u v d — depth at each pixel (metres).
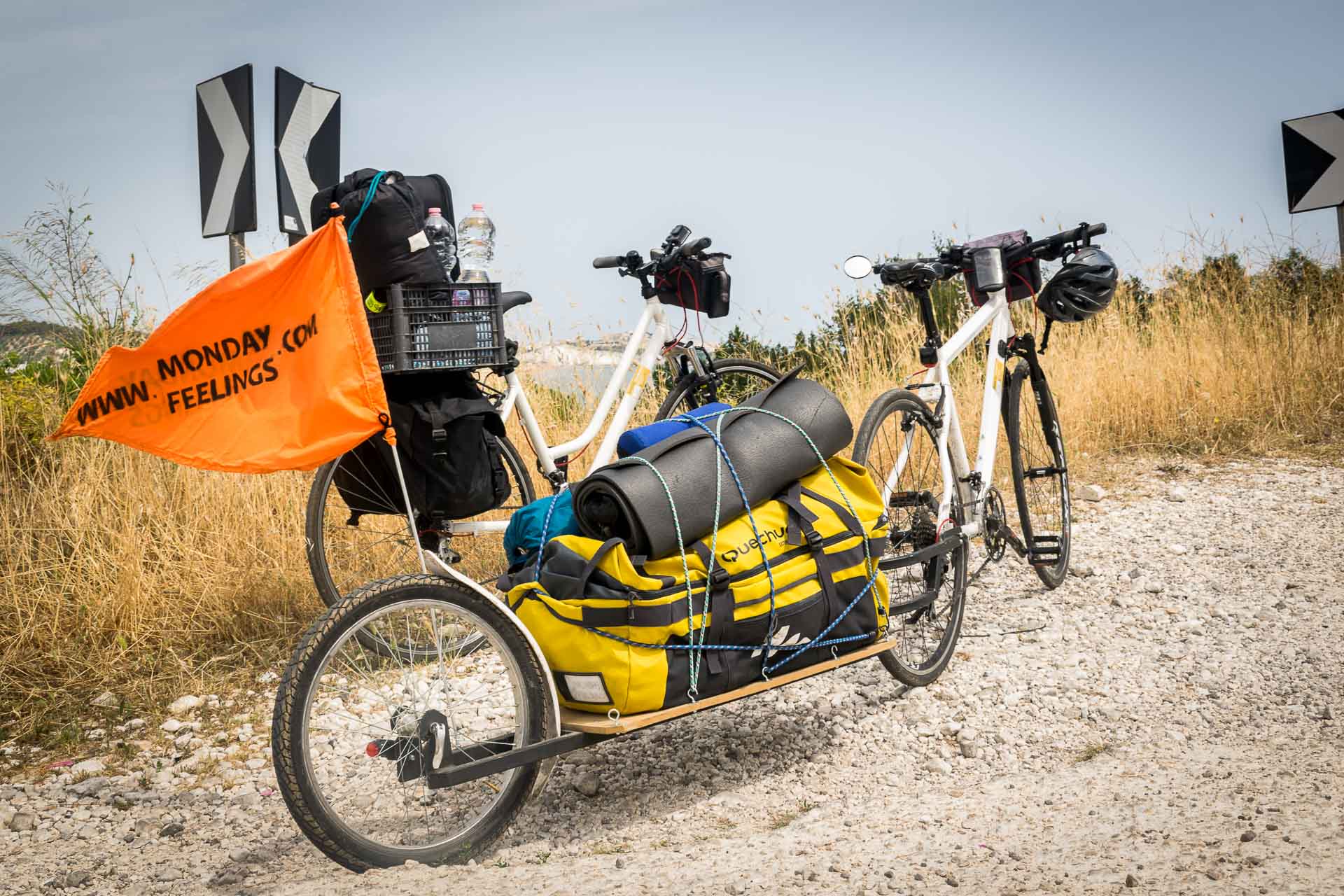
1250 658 4.28
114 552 5.11
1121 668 4.27
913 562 4.02
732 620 3.20
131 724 4.19
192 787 3.74
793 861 2.73
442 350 3.78
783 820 3.27
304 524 5.13
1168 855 2.52
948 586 4.53
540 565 3.20
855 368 7.98
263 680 4.52
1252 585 5.12
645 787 3.52
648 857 2.91
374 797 3.27
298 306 2.99
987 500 4.79
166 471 5.59
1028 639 4.67
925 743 3.80
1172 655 4.36
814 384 3.70
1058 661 4.39
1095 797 3.05
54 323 6.30
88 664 4.59
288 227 5.26
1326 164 8.19
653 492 3.11
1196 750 3.49
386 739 2.95
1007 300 5.04
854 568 3.50
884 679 4.35
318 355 2.99
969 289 5.07
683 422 3.55
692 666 3.14
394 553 4.87
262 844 3.30
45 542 5.27
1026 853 2.64
